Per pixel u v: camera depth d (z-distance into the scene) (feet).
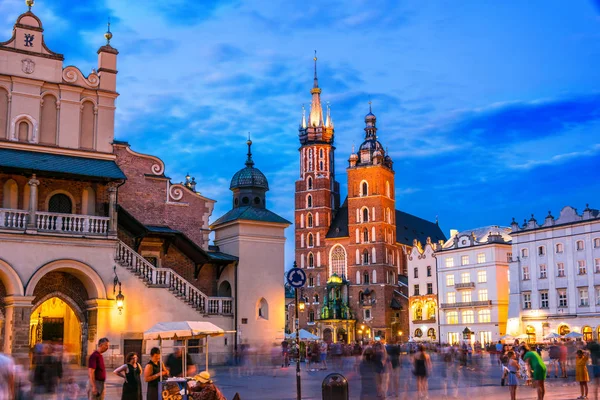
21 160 138.10
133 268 145.28
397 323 506.07
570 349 196.24
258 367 165.07
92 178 142.41
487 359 249.34
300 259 542.57
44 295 140.87
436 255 424.87
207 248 171.73
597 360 98.94
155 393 68.90
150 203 165.68
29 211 134.21
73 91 151.84
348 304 510.99
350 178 526.16
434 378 144.66
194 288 157.58
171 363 87.56
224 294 173.37
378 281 502.79
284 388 113.09
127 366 64.95
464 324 401.90
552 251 343.46
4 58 145.59
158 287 148.36
